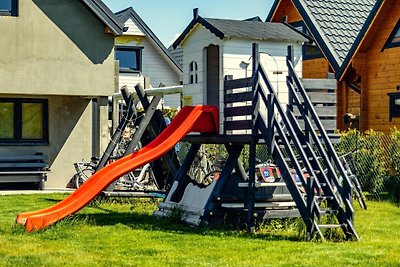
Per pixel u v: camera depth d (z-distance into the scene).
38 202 16.16
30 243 10.39
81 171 19.56
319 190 11.41
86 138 20.91
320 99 13.59
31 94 19.41
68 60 19.55
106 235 11.22
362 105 24.28
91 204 15.30
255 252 9.73
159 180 15.97
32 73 19.19
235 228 12.28
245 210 12.06
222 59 22.48
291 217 12.31
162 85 30.16
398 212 14.74
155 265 8.83
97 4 19.62
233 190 12.68
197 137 13.27
